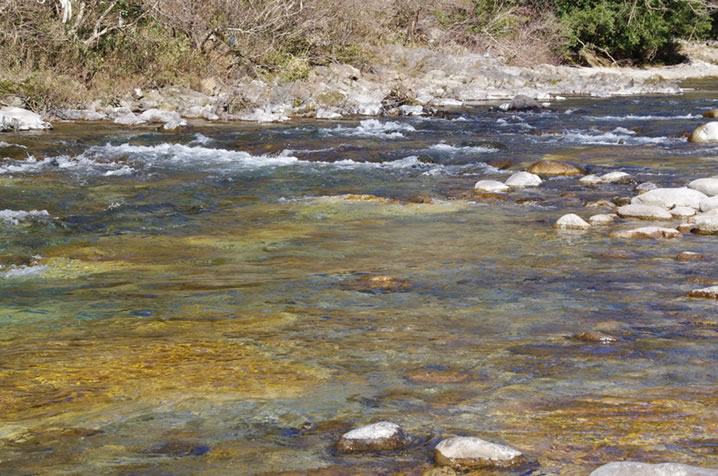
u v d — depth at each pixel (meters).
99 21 20.38
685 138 14.77
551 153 13.27
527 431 3.21
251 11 23.61
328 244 7.23
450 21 32.97
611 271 6.12
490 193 9.74
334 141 14.70
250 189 10.37
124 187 10.41
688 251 6.79
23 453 3.08
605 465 2.71
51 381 3.86
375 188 10.38
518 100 20.91
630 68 36.50
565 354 4.21
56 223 8.24
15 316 5.11
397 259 6.60
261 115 18.39
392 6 30.84
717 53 40.38
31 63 18.67
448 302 5.30
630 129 16.19
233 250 7.06
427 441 3.14
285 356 4.23
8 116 15.45
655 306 5.14
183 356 4.24
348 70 24.95
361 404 3.54
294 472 2.88
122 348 4.39
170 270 6.37
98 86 19.22
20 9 19.17
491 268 6.25
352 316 5.00
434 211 8.78
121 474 2.89
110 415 3.44
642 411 3.40
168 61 21.00
